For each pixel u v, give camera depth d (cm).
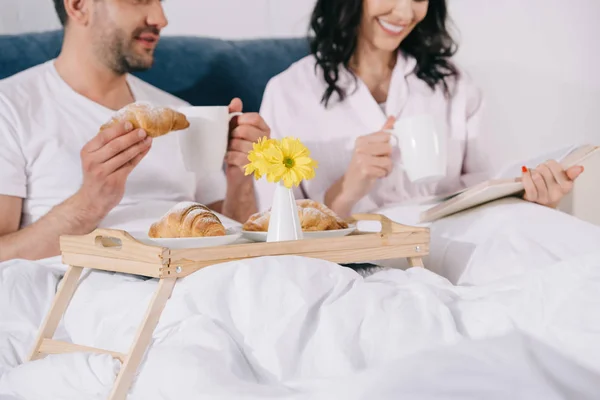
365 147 183
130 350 99
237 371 94
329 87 203
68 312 123
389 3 197
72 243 121
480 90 213
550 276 101
